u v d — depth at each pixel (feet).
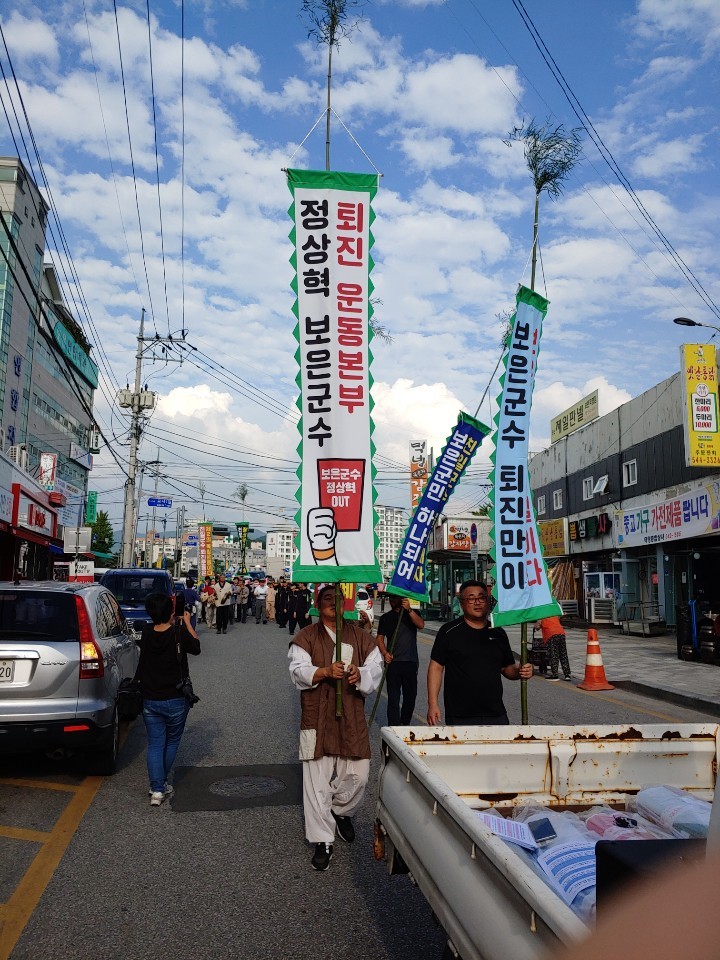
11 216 148.77
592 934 5.13
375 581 16.88
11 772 22.91
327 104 35.68
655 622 74.33
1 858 15.78
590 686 41.34
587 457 99.76
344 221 18.02
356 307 17.87
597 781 12.14
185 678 19.89
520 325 18.03
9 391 153.28
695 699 35.91
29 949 11.91
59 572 105.09
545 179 18.56
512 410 17.79
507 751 11.92
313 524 17.15
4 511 57.41
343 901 13.83
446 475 24.93
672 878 4.77
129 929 12.65
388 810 11.02
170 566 293.23
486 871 7.45
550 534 110.32
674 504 71.72
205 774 22.41
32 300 164.04
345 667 15.62
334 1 34.40
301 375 17.70
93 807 19.33
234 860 15.76
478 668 15.98
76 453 205.16
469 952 7.38
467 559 95.66
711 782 12.41
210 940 12.30
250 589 108.78
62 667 20.83
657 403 79.97
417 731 11.82
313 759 15.57
